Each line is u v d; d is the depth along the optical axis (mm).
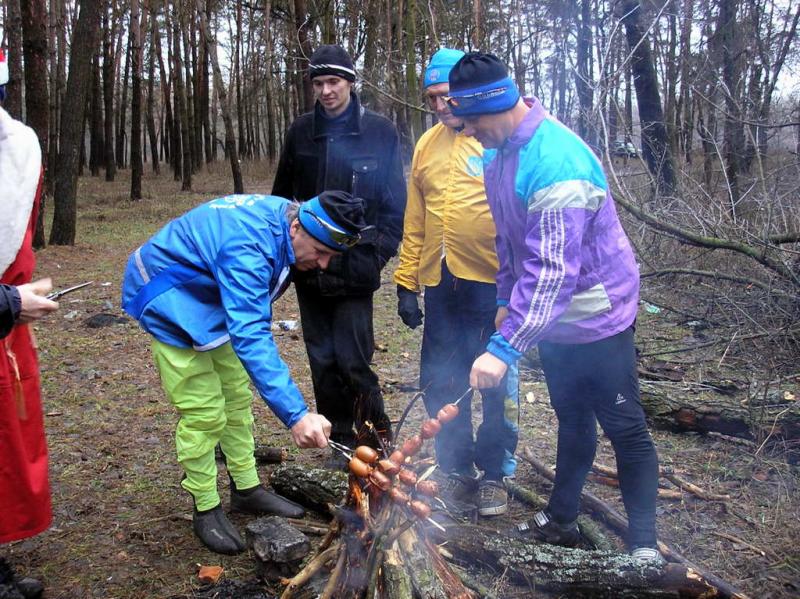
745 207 6750
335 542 2578
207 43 17422
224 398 3080
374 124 3709
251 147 34906
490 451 3371
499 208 2721
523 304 2463
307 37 13164
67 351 5859
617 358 2711
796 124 6637
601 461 3854
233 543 3027
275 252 2689
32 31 10242
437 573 2350
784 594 2719
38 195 2686
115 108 31703
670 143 9258
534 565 2707
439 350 3439
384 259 3729
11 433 2570
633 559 2645
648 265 6574
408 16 11750
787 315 5297
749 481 3596
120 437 4223
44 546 3100
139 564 2971
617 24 6805
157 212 15273
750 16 10023
